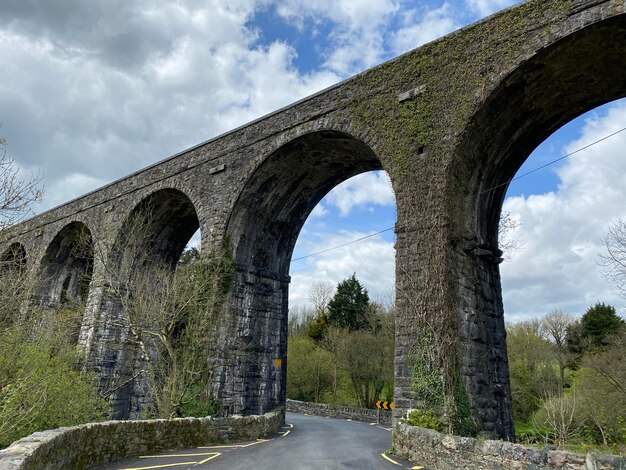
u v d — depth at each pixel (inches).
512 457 330.6
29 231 1352.1
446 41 633.0
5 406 411.2
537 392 1501.0
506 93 582.2
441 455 412.5
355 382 1710.1
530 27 558.6
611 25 504.1
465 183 618.8
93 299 1038.4
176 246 1150.3
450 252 572.1
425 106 629.9
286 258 957.2
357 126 693.3
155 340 852.6
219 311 799.7
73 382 632.4
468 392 546.6
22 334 606.5
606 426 852.6
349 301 2188.7
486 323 618.5
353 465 425.7
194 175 925.2
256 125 847.1
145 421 478.3
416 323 557.9
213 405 748.6
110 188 1123.9
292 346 1878.7
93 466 374.3
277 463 421.7
